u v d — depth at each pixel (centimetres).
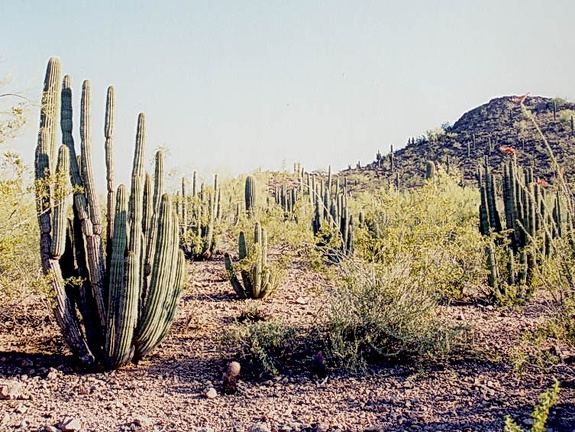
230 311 909
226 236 1800
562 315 546
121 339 620
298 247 1096
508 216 1138
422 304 654
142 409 508
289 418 480
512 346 647
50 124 642
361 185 5131
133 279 619
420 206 757
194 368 629
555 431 414
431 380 562
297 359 638
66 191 614
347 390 548
